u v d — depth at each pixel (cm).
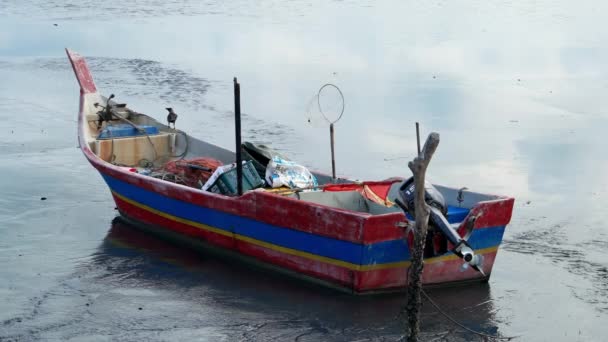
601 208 1131
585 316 817
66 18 2839
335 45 2375
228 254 974
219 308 839
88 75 1361
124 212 1124
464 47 2338
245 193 909
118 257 994
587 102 1742
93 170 1370
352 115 1639
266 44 2388
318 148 1431
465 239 812
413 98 1775
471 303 849
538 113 1662
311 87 1862
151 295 876
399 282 851
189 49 2314
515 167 1325
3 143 1497
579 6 3039
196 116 1619
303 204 846
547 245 1007
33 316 824
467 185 1241
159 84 1886
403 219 812
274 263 916
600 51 2266
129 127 1253
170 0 3231
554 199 1173
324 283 871
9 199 1207
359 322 798
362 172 1305
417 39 2467
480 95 1802
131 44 2378
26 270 950
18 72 2053
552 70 2061
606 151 1406
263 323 801
